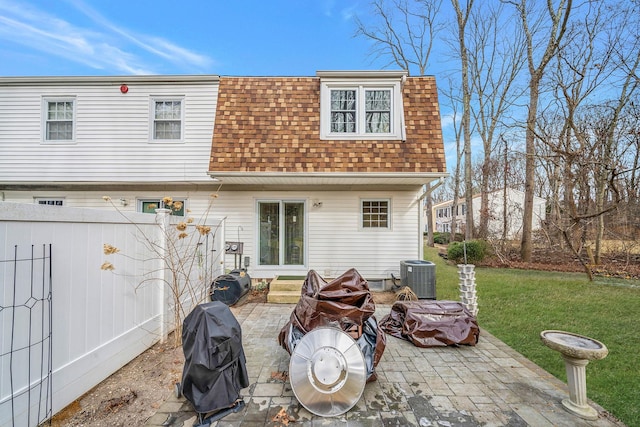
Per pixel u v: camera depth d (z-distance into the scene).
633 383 3.32
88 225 3.10
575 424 2.62
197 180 8.02
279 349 4.17
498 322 5.29
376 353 3.27
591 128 8.28
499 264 11.18
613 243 12.03
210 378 2.62
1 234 2.21
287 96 7.89
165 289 4.50
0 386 2.18
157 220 4.47
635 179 9.37
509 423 2.62
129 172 8.14
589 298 6.68
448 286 8.23
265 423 2.62
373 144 7.38
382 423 2.63
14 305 2.29
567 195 9.24
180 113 8.33
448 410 2.81
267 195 8.02
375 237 7.93
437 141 7.34
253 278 7.88
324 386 2.71
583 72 8.15
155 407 2.82
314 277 3.79
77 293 2.93
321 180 7.46
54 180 8.02
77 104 8.22
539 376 3.46
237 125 7.45
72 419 2.61
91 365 3.09
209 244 6.34
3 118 8.17
